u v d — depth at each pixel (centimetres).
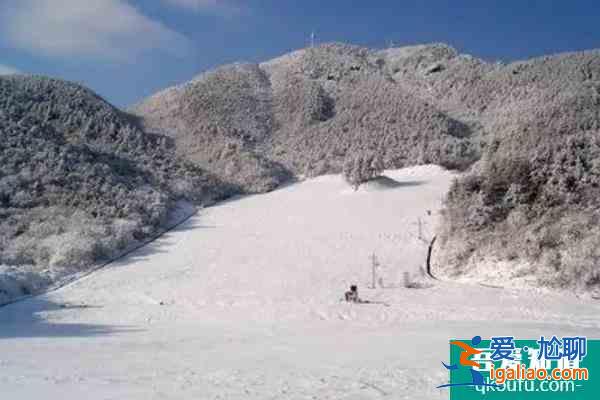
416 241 2997
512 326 1468
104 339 1370
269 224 3628
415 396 752
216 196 4581
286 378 866
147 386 813
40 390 786
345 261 2720
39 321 1759
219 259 2842
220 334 1446
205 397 746
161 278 2517
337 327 1538
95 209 3425
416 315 1728
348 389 787
